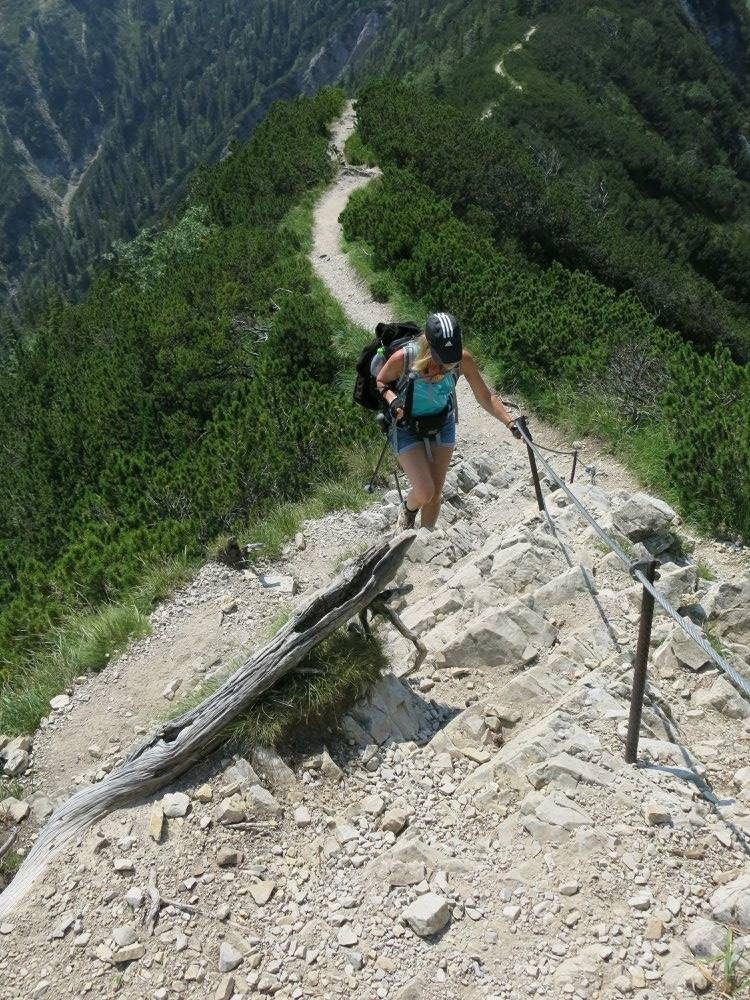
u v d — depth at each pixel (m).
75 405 18.48
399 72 120.38
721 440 8.16
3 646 7.71
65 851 4.40
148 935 3.92
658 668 5.29
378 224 23.33
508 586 6.41
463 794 4.42
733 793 4.23
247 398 13.42
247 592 7.26
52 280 194.12
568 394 12.46
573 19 90.31
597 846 3.86
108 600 7.99
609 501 8.52
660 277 36.22
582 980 3.33
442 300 18.11
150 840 4.33
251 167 35.41
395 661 5.74
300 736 4.83
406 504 6.11
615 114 79.12
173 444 15.00
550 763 4.28
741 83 111.75
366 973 3.60
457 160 33.78
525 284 17.50
